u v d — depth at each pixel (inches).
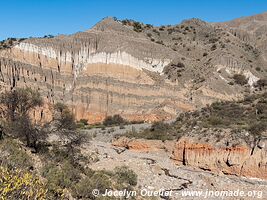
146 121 3164.4
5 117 1473.9
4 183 415.2
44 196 449.1
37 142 1188.5
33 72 3425.2
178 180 1302.9
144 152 1849.2
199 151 1523.1
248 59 4419.3
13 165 631.8
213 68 3863.2
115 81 3587.6
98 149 1713.8
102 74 3624.5
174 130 1977.1
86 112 3398.1
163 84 3627.0
